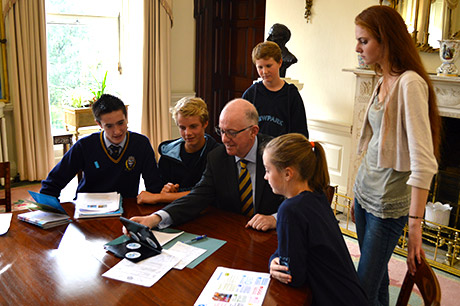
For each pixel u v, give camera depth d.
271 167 1.48
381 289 2.03
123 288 1.39
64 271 1.49
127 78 5.57
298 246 1.37
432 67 3.52
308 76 4.22
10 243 1.70
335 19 3.91
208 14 5.52
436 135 1.72
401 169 1.68
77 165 2.28
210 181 2.03
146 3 5.08
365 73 3.57
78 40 5.26
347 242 3.39
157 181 2.35
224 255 1.62
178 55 5.65
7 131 4.64
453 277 2.91
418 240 1.58
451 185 3.53
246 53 5.49
